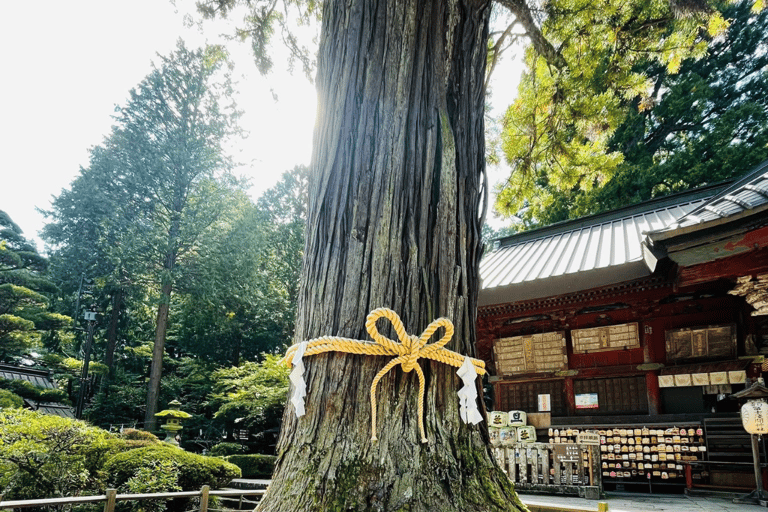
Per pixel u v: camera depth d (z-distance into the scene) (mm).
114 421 22094
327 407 2240
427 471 2141
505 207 8016
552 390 9281
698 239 6078
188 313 24297
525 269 9242
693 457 7297
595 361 8891
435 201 2715
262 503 2186
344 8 3059
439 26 2967
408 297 2445
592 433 6676
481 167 3139
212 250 22156
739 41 18500
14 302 21016
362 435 2168
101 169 23672
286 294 28703
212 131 23656
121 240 21250
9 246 27797
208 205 22547
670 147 19250
